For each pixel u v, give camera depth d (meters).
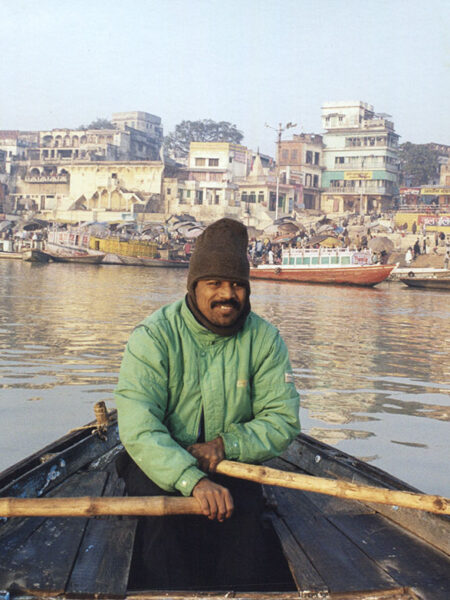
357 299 27.81
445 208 58.28
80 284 29.52
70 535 3.16
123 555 2.96
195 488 2.77
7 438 6.43
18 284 28.03
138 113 97.75
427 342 14.65
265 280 40.22
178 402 3.12
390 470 5.89
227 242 2.92
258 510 3.13
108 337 13.30
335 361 11.62
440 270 40.53
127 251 49.41
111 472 4.20
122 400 2.97
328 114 72.38
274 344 3.18
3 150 79.12
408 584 2.81
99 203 67.00
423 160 76.00
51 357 10.82
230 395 3.11
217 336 3.07
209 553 3.07
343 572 2.91
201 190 66.94
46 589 2.64
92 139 78.81
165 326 3.06
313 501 3.82
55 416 7.23
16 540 3.10
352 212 67.19
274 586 3.01
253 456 3.05
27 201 72.00
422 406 8.29
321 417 7.66
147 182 65.69
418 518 3.34
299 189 67.75
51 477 3.88
